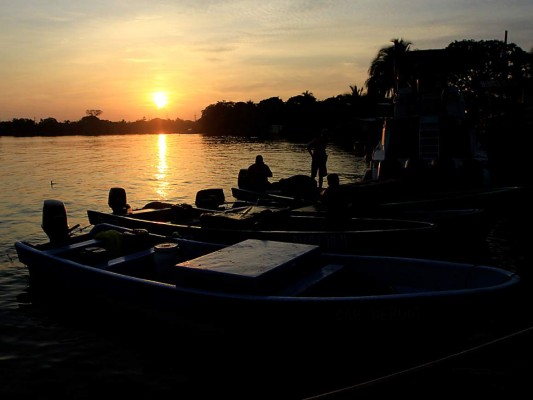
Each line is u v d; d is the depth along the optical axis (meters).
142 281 7.12
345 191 11.23
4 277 10.05
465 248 10.74
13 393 5.79
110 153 57.12
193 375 6.22
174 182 26.52
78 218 16.58
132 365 6.47
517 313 7.26
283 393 5.80
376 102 56.25
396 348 6.20
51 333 7.42
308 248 7.28
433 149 14.11
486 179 13.00
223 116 158.38
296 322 6.13
